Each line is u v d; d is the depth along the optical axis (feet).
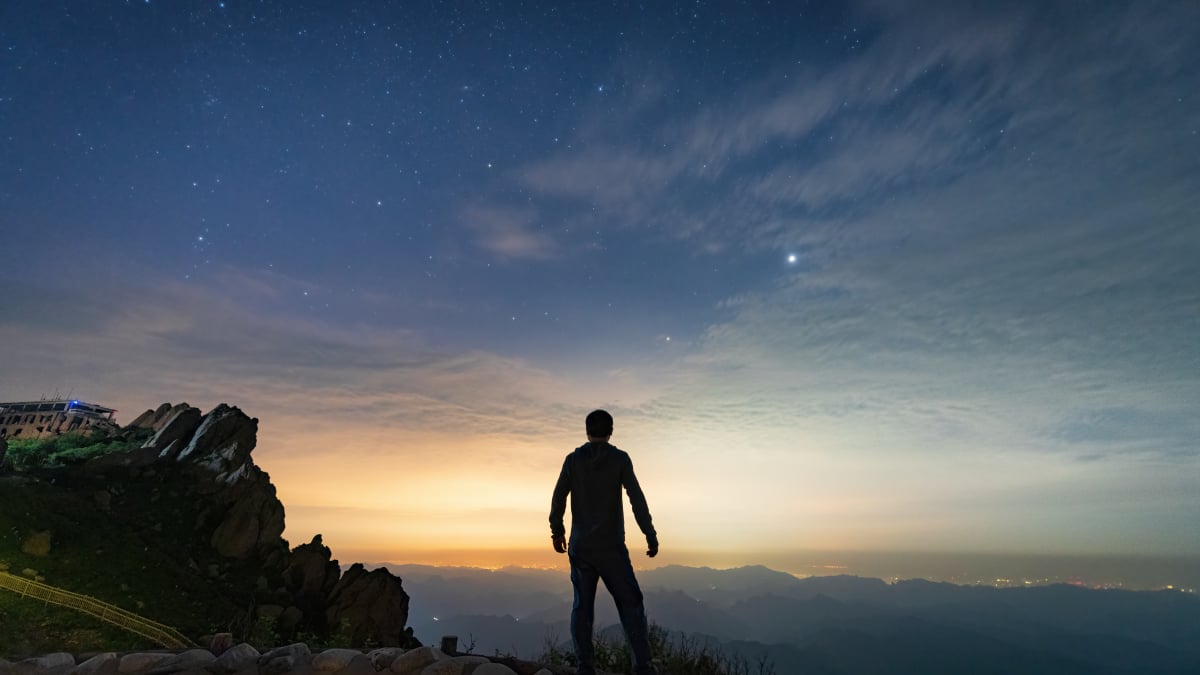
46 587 59.36
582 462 14.97
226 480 94.84
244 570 83.92
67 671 16.81
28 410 168.14
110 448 95.96
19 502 71.05
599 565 14.19
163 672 16.06
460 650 20.06
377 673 15.97
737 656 21.33
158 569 72.69
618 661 20.67
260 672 16.05
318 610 83.82
